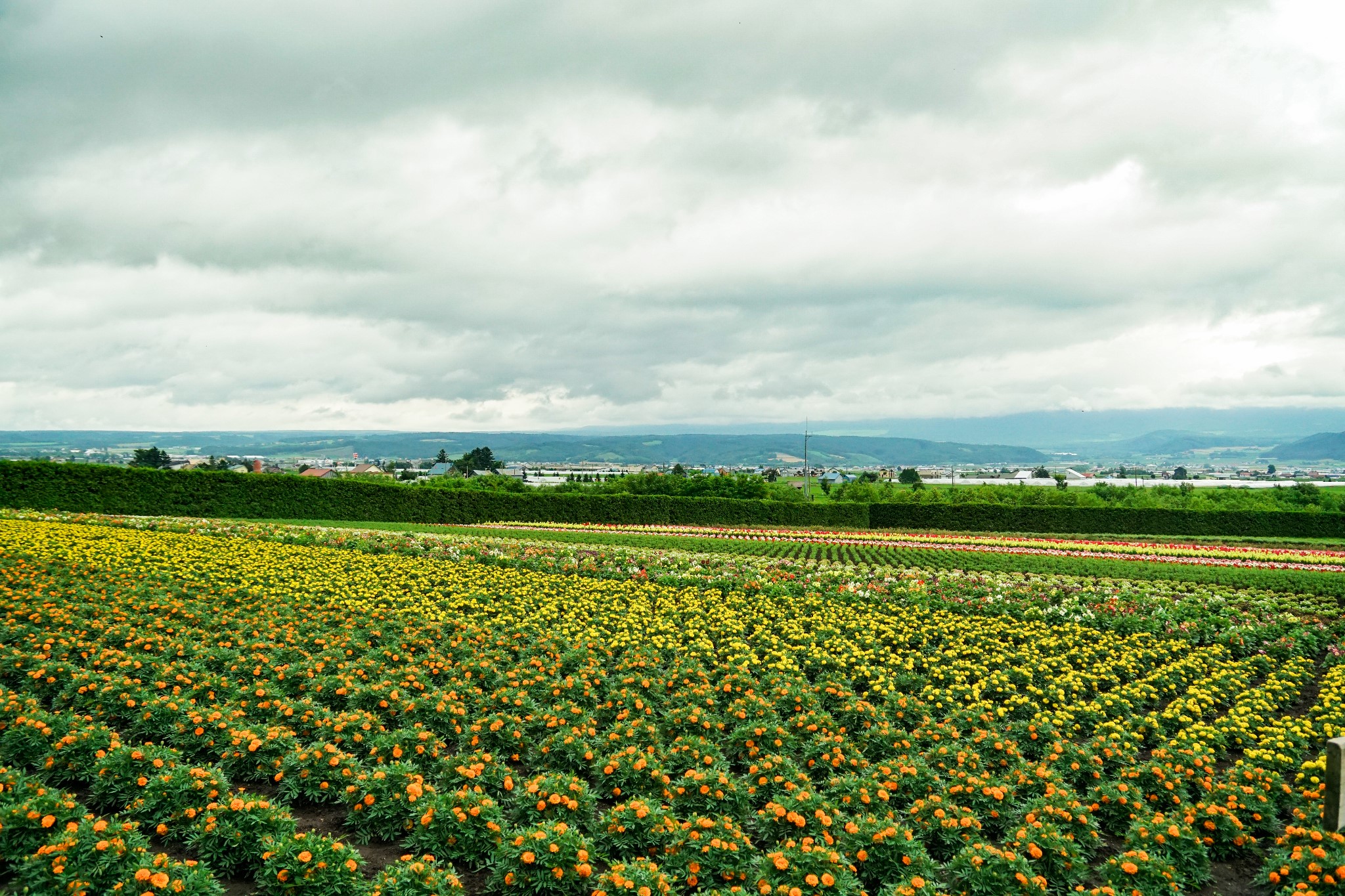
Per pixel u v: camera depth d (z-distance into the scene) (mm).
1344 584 27750
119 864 6613
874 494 78062
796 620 18172
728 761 10094
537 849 7086
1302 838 7840
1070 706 12734
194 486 40312
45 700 11398
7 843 6820
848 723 11516
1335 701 13352
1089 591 22422
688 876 7250
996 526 56594
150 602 16016
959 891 7137
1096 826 8266
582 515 54500
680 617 18422
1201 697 13234
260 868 7086
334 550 25812
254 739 9141
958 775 8984
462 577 22234
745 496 77625
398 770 8422
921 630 17688
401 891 6488
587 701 12008
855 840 7523
